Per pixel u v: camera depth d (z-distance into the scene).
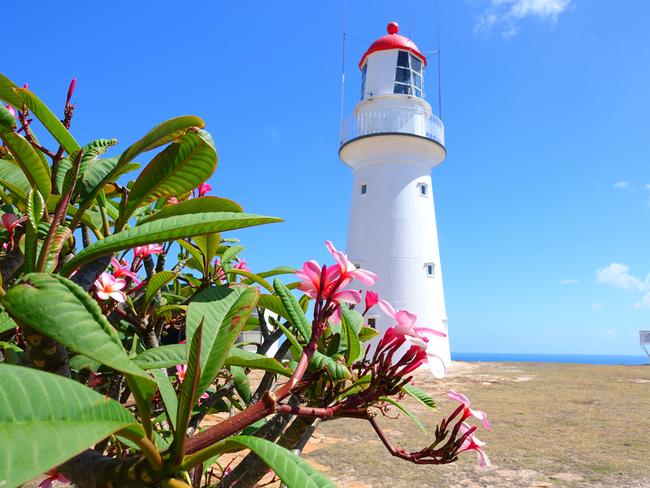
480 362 30.73
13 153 1.53
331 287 1.29
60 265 1.90
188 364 0.96
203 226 1.27
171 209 1.76
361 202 24.69
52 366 1.11
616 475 7.12
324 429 9.88
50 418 0.74
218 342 1.17
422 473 7.15
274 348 12.73
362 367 1.68
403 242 23.34
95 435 0.75
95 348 0.88
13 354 1.77
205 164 1.69
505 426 10.41
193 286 3.44
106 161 1.89
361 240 24.16
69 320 0.89
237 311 1.26
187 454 0.99
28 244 1.26
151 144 1.57
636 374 20.83
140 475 0.94
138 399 0.99
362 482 6.72
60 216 1.32
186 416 0.95
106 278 1.98
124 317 2.49
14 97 1.72
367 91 25.16
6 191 2.31
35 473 0.62
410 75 24.88
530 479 6.94
